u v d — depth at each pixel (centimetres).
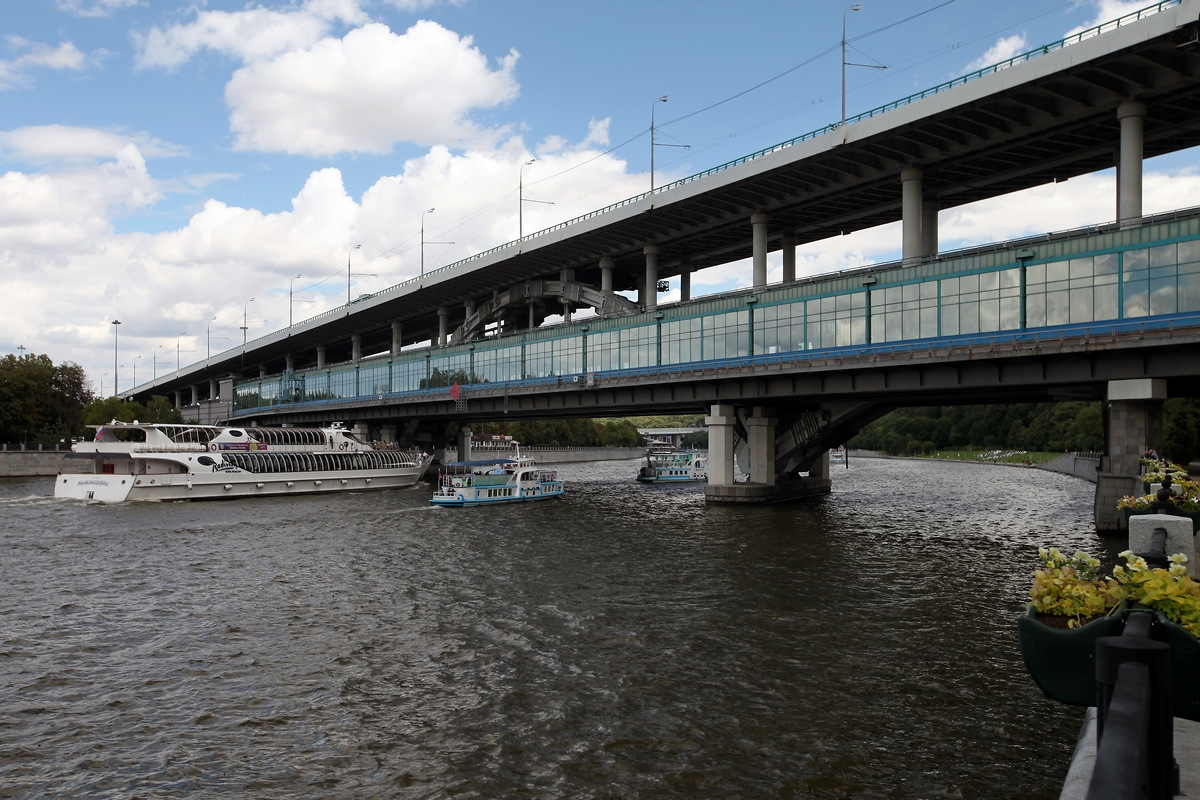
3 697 1872
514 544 4022
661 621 2473
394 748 1588
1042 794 1374
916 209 5641
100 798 1402
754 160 6091
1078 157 5569
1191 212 3609
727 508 5709
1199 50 3947
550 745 1592
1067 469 11106
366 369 10838
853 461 16325
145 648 2241
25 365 11988
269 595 2869
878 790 1395
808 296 5238
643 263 9150
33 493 7306
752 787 1410
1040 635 775
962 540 4062
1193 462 6512
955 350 4169
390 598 2806
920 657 2105
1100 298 3866
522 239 8612
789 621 2462
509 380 7869
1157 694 472
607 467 13325
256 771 1498
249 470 6894
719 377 5406
